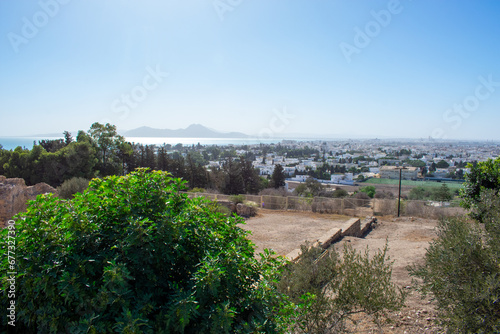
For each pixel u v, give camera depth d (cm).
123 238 283
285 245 1114
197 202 368
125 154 4597
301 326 349
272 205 2281
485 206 439
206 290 269
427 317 453
